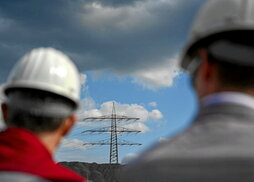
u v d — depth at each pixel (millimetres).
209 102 2156
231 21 2201
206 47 2279
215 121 2041
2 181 2963
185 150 1987
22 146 3154
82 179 3258
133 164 2090
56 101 3484
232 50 2160
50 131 3445
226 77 2156
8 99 3482
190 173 1911
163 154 2012
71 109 3607
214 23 2260
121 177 2113
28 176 2996
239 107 2039
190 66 2461
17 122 3391
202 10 2391
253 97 2109
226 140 1941
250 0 2234
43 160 3139
